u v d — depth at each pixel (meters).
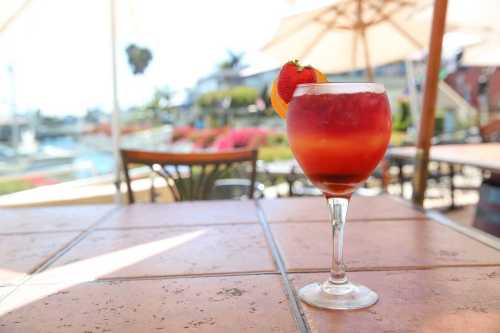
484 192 2.39
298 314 0.52
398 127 8.07
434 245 0.80
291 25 3.85
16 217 1.14
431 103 1.32
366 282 0.62
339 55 4.06
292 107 0.55
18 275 0.68
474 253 0.75
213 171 1.77
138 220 1.08
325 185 0.55
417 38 3.81
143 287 0.62
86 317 0.52
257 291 0.59
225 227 0.98
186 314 0.53
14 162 9.48
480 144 4.67
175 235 0.92
